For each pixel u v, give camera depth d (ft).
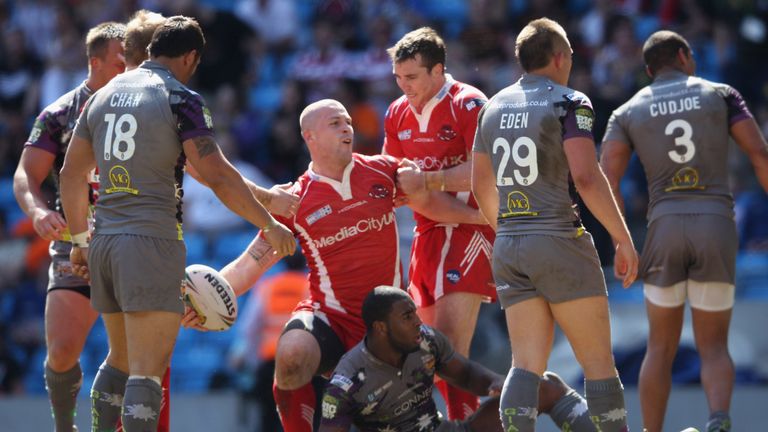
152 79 61.82
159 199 61.00
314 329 70.23
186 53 63.26
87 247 65.62
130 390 60.49
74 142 63.52
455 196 74.33
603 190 59.16
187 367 147.02
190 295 67.77
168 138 60.75
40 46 183.62
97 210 62.13
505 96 62.39
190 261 152.56
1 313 146.61
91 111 62.59
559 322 61.46
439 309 74.33
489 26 158.92
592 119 60.08
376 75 156.87
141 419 60.08
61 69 172.04
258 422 115.85
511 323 61.93
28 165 72.79
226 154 152.46
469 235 74.38
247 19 181.68
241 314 150.30
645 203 135.23
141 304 60.18
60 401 73.87
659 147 75.77
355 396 67.26
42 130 73.10
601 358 61.05
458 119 72.74
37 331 146.30
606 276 129.59
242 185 61.36
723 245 74.79
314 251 71.51
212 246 153.28
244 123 160.04
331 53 161.99
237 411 124.77
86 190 65.16
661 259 75.97
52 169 74.69
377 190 71.61
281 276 115.14
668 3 168.45
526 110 60.90
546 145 60.18
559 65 61.98
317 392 98.68
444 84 73.56
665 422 116.98
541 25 62.03
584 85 140.67
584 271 60.54
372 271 71.31
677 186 75.66
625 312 124.57
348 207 71.05
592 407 61.16
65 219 72.23
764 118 151.02
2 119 176.86
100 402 66.13
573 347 61.67
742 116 75.41
